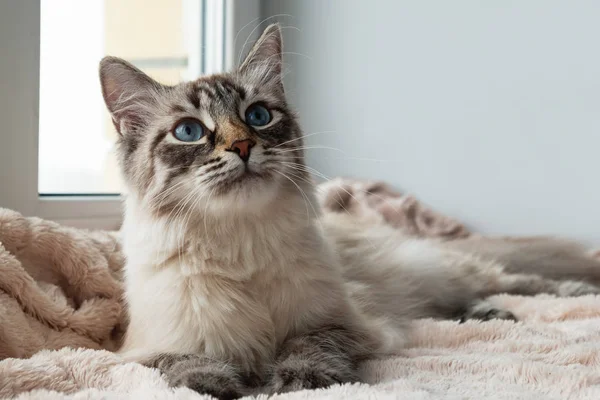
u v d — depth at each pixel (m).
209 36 0.75
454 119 0.72
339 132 0.78
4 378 0.37
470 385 0.37
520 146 0.70
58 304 0.46
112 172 0.67
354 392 0.35
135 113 0.46
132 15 0.71
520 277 0.62
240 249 0.42
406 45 0.74
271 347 0.42
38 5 0.58
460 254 0.62
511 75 0.70
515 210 0.71
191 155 0.43
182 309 0.42
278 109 0.47
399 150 0.75
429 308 0.57
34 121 0.58
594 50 0.66
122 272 0.51
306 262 0.43
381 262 0.56
